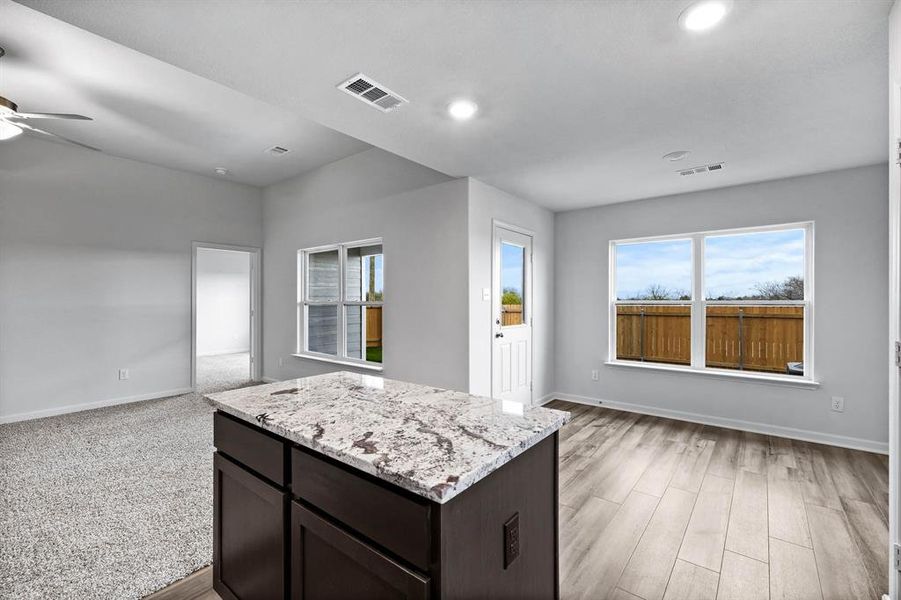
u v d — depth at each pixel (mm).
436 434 1208
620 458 3201
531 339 4660
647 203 4492
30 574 1814
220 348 9344
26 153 4086
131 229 4758
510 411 1453
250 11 1604
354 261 4859
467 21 1681
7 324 4000
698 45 1839
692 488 2699
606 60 1958
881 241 3348
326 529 1136
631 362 4668
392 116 2537
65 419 4086
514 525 1164
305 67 2008
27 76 2918
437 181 3914
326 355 5172
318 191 5066
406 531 945
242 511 1479
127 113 3525
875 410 3355
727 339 4137
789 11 1612
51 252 4242
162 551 1987
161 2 1543
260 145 4305
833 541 2115
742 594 1752
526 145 3004
